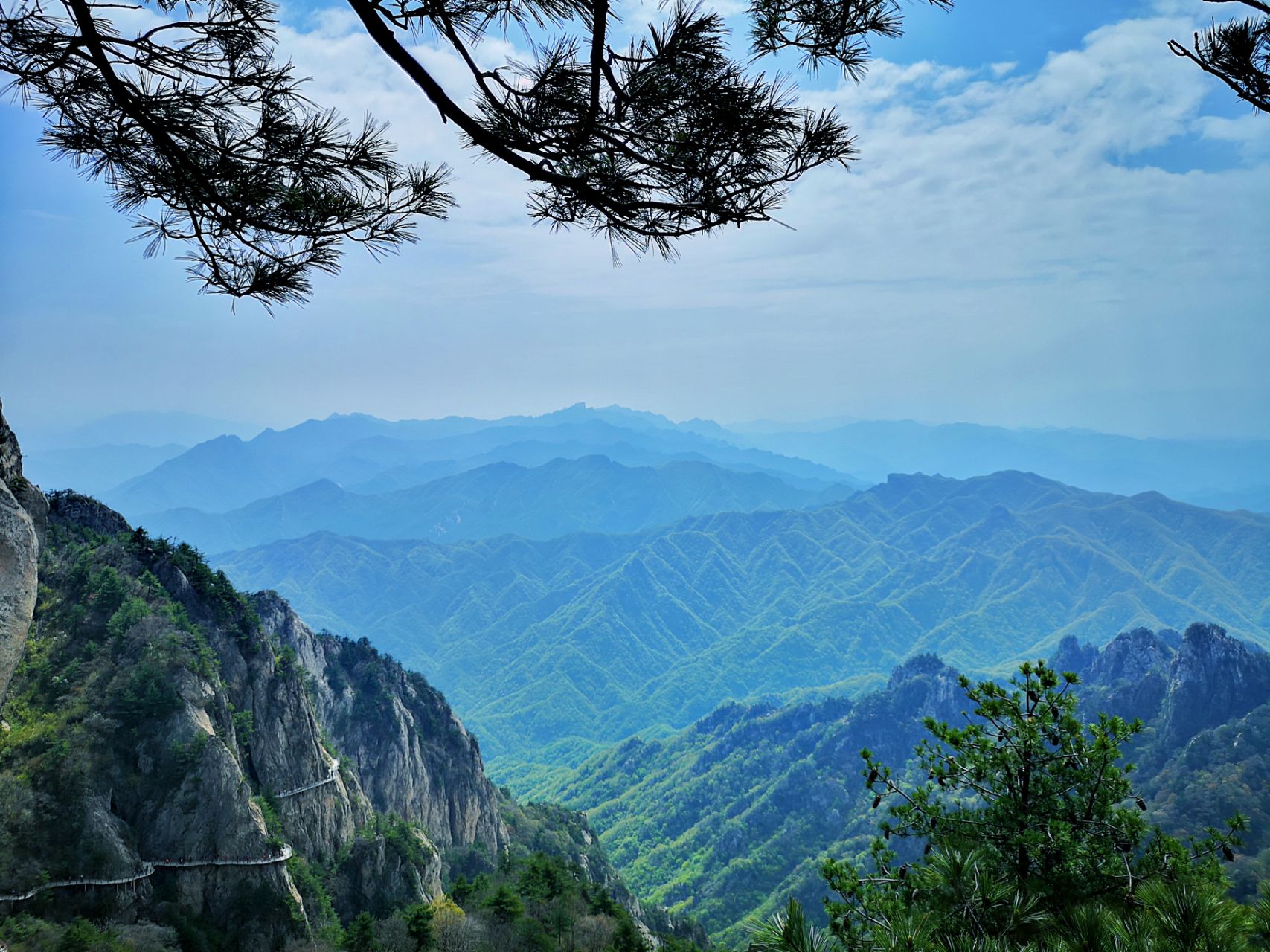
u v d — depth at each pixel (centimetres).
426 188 764
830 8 770
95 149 746
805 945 558
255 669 10362
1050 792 1112
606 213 693
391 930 8550
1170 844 991
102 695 8188
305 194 724
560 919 9700
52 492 10800
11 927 6209
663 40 630
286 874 8206
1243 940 584
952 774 1166
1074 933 617
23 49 680
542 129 639
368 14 595
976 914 674
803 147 666
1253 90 753
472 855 14900
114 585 9219
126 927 6731
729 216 679
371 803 13588
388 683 16450
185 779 7925
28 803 7069
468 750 17062
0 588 650
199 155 715
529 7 630
